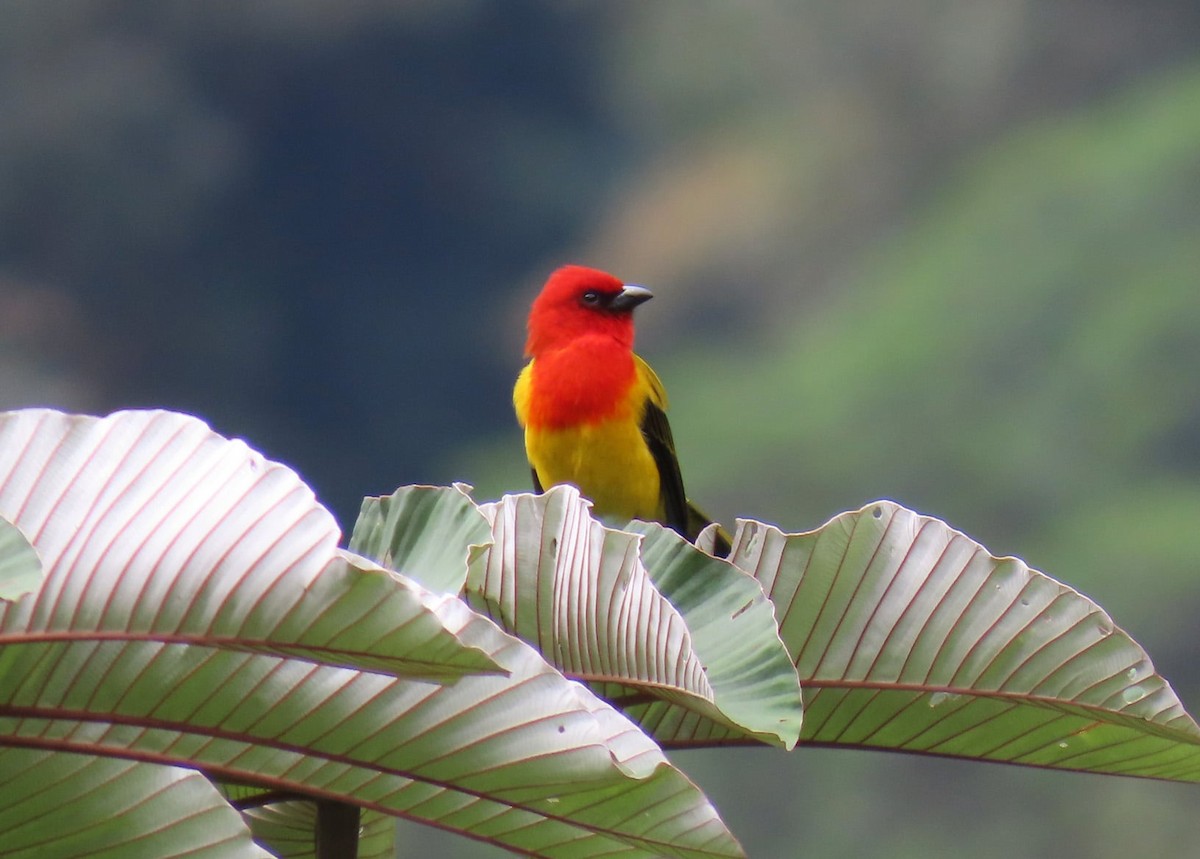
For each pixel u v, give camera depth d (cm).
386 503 223
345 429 3894
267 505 176
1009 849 2173
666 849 193
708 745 238
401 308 4022
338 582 170
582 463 595
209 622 175
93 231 3588
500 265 4134
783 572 232
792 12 4247
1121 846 2112
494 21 4112
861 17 4153
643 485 601
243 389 3766
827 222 3975
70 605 174
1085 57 3931
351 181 3972
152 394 3616
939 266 3441
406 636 172
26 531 174
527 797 190
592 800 190
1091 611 228
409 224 4022
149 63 3622
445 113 4034
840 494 3184
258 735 186
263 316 3809
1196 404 3016
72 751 185
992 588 230
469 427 3978
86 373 3528
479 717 185
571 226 4138
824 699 236
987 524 3008
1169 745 233
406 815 197
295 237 3825
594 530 213
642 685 214
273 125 3797
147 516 175
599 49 4303
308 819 274
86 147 3575
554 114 4259
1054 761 240
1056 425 3000
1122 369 3095
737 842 189
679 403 3578
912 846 2111
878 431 3164
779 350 3703
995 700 233
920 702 235
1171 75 3797
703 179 4169
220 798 188
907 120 4031
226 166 3725
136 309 3575
